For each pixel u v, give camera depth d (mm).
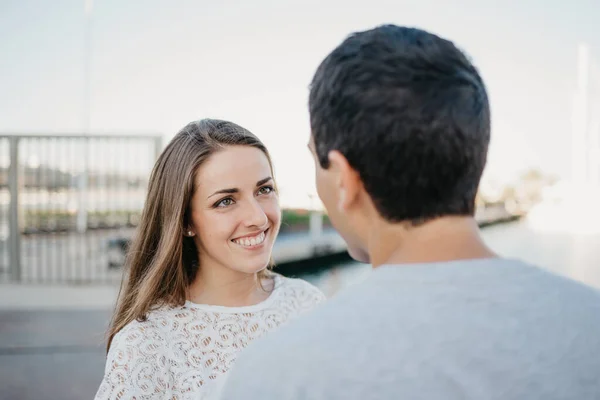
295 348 646
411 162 658
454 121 652
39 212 7547
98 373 3992
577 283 708
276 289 1719
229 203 1509
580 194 19984
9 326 4992
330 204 772
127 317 1509
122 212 7562
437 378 610
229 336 1518
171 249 1500
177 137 1574
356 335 639
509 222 18422
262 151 1587
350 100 671
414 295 659
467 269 673
